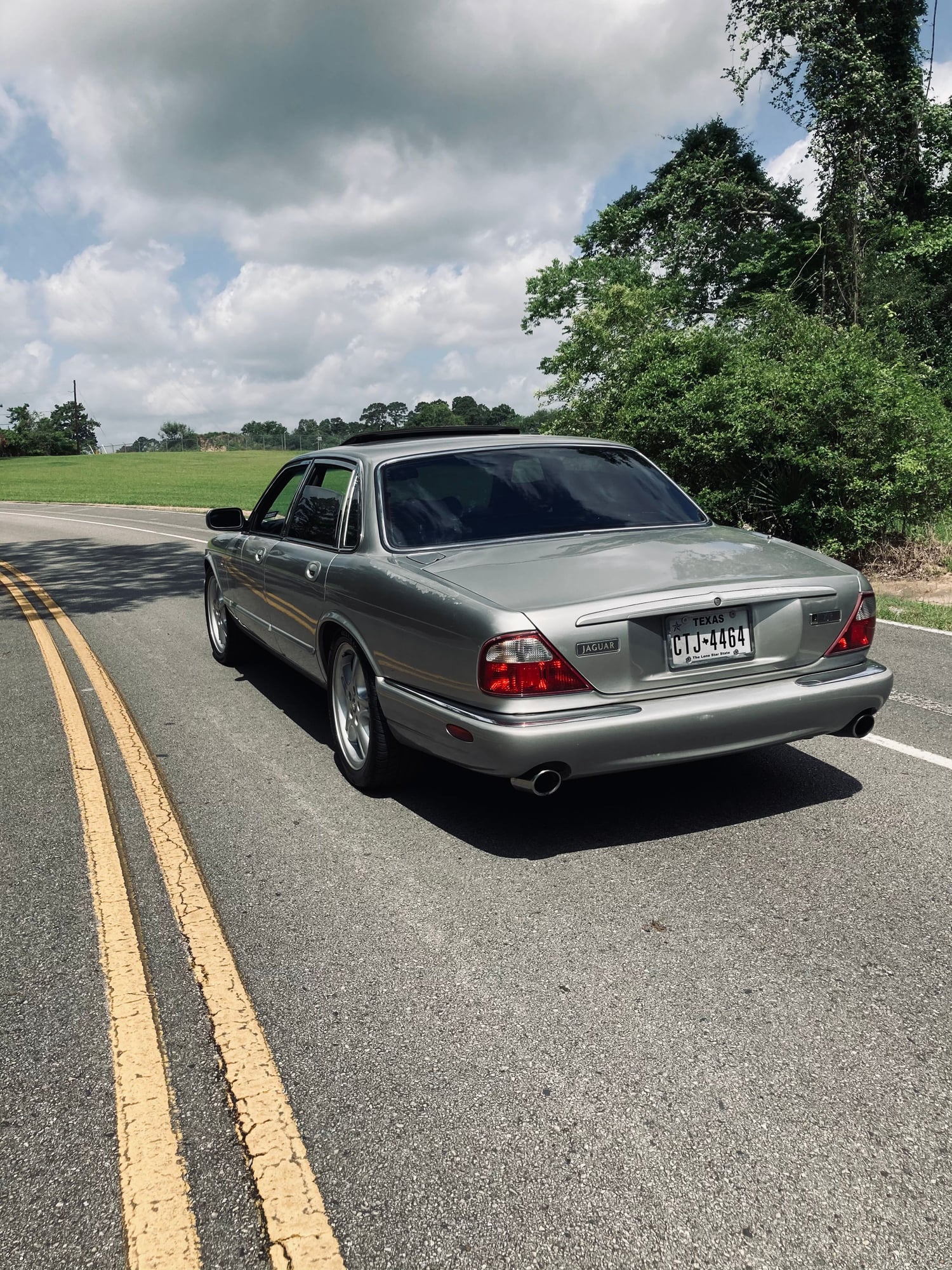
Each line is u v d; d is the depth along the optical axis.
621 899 3.32
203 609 10.11
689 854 3.67
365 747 4.38
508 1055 2.46
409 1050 2.49
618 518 4.38
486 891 3.40
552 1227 1.91
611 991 2.75
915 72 27.14
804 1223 1.90
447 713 3.53
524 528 4.23
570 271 28.27
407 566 3.93
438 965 2.91
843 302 27.02
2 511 30.02
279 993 2.78
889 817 4.00
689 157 32.22
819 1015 2.61
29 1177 2.08
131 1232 1.93
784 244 30.08
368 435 5.38
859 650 3.88
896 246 27.84
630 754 3.41
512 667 3.31
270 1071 2.42
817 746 4.97
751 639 3.63
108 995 2.79
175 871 3.62
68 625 9.20
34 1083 2.40
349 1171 2.07
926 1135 2.14
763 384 11.73
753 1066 2.39
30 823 4.14
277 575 5.35
